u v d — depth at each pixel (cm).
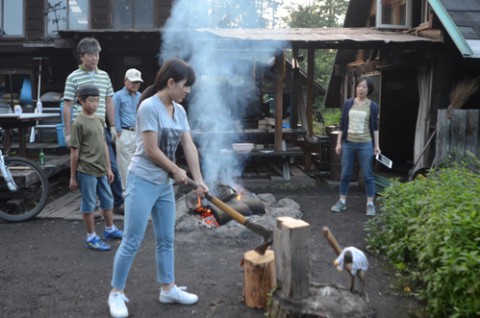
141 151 299
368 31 841
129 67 1040
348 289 286
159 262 323
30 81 1105
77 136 423
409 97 987
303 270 271
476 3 732
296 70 908
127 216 301
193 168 318
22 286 361
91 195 437
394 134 995
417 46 712
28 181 553
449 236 296
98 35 859
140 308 323
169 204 316
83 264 409
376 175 762
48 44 975
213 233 484
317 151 964
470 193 347
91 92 429
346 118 591
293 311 258
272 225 499
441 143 638
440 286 291
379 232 450
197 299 331
